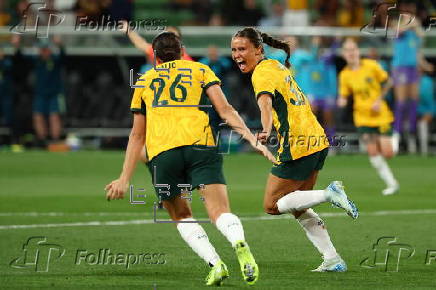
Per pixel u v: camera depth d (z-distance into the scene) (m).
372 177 60.84
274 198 28.61
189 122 25.28
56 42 76.44
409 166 68.75
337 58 78.50
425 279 27.00
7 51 80.19
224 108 25.36
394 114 75.94
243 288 25.28
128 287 25.52
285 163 28.25
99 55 79.81
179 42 26.09
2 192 51.75
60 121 80.19
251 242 34.47
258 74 27.39
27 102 80.75
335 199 27.16
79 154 76.00
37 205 45.91
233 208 45.00
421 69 75.88
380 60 79.19
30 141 81.50
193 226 26.05
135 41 36.19
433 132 80.25
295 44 68.62
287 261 30.36
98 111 81.06
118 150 80.44
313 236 28.53
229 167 67.12
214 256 25.62
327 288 25.47
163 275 27.55
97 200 47.97
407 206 46.41
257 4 90.62
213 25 84.44
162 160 25.28
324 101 75.50
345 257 31.19
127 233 36.50
